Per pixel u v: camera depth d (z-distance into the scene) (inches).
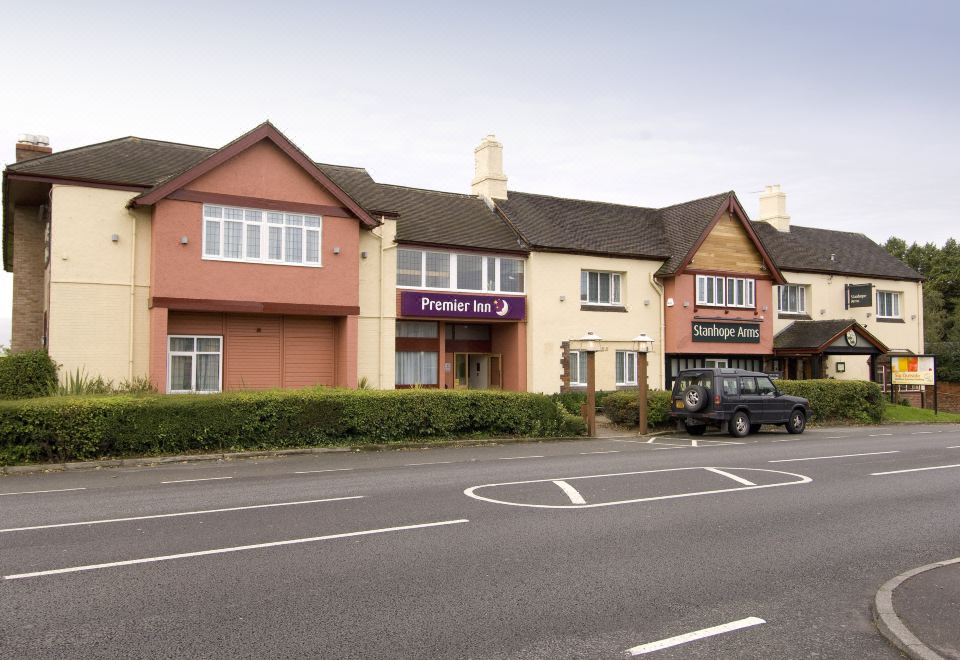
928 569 271.1
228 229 808.3
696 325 1168.2
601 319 1104.2
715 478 486.3
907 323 1498.5
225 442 613.6
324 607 226.8
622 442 764.6
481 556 286.4
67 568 264.2
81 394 664.4
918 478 498.6
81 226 757.3
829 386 1072.2
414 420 703.7
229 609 224.2
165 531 321.4
